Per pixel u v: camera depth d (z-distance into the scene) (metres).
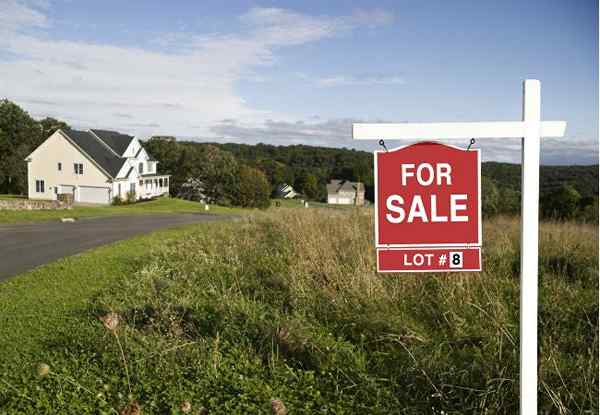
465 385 3.74
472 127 2.77
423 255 2.91
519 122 2.74
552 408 3.44
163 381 4.18
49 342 5.29
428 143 2.88
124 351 4.77
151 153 68.25
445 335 4.68
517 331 4.59
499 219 13.28
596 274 6.55
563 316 5.03
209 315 5.62
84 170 46.62
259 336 4.93
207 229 15.02
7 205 26.64
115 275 8.84
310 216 11.59
